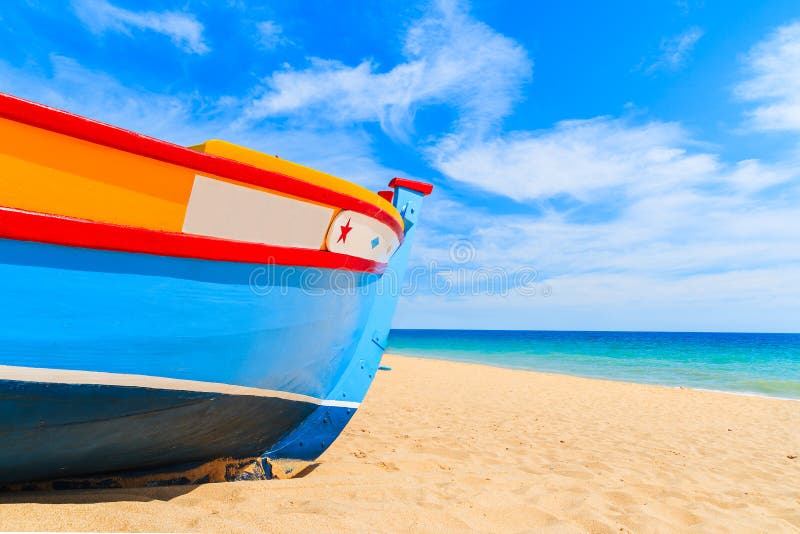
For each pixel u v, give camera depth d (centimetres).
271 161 257
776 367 2323
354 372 404
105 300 214
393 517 268
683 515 321
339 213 301
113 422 241
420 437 558
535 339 7306
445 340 7194
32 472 251
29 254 195
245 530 224
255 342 274
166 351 236
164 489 284
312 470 381
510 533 268
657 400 1066
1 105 183
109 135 205
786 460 532
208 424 282
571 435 628
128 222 216
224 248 244
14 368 200
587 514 302
